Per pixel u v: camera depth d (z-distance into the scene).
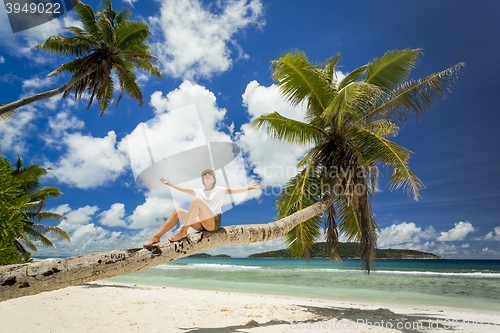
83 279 2.32
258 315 6.11
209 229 2.99
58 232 19.28
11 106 8.14
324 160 7.50
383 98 7.50
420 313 7.52
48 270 2.20
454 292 13.45
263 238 3.86
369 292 13.23
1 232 4.94
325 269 31.05
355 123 7.65
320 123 8.24
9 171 5.83
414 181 5.48
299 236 8.08
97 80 11.45
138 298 8.64
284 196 8.29
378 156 6.24
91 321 5.66
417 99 6.97
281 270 29.45
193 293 10.76
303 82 7.84
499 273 27.64
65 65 12.24
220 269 31.62
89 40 11.90
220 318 5.83
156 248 2.66
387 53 7.62
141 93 15.31
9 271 2.09
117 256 2.48
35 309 6.96
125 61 13.84
